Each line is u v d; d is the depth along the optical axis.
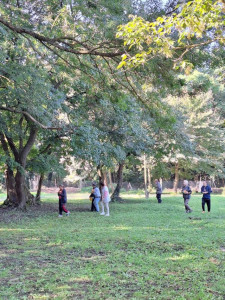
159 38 5.12
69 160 24.61
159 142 25.34
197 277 6.55
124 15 7.76
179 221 14.55
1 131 17.56
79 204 25.14
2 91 13.31
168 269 7.12
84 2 7.96
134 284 6.16
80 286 6.05
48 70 13.32
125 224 13.72
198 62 7.36
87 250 8.95
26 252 8.68
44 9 9.98
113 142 21.22
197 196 35.75
